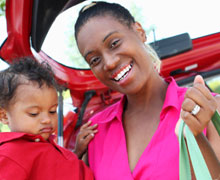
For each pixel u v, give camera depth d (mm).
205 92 913
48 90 1475
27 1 1608
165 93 1429
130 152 1310
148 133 1311
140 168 1183
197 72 2531
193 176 1105
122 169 1241
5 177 1238
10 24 1746
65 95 2498
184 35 2496
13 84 1426
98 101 2500
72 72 2369
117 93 2537
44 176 1354
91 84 2418
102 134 1529
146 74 1346
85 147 1568
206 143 922
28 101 1411
